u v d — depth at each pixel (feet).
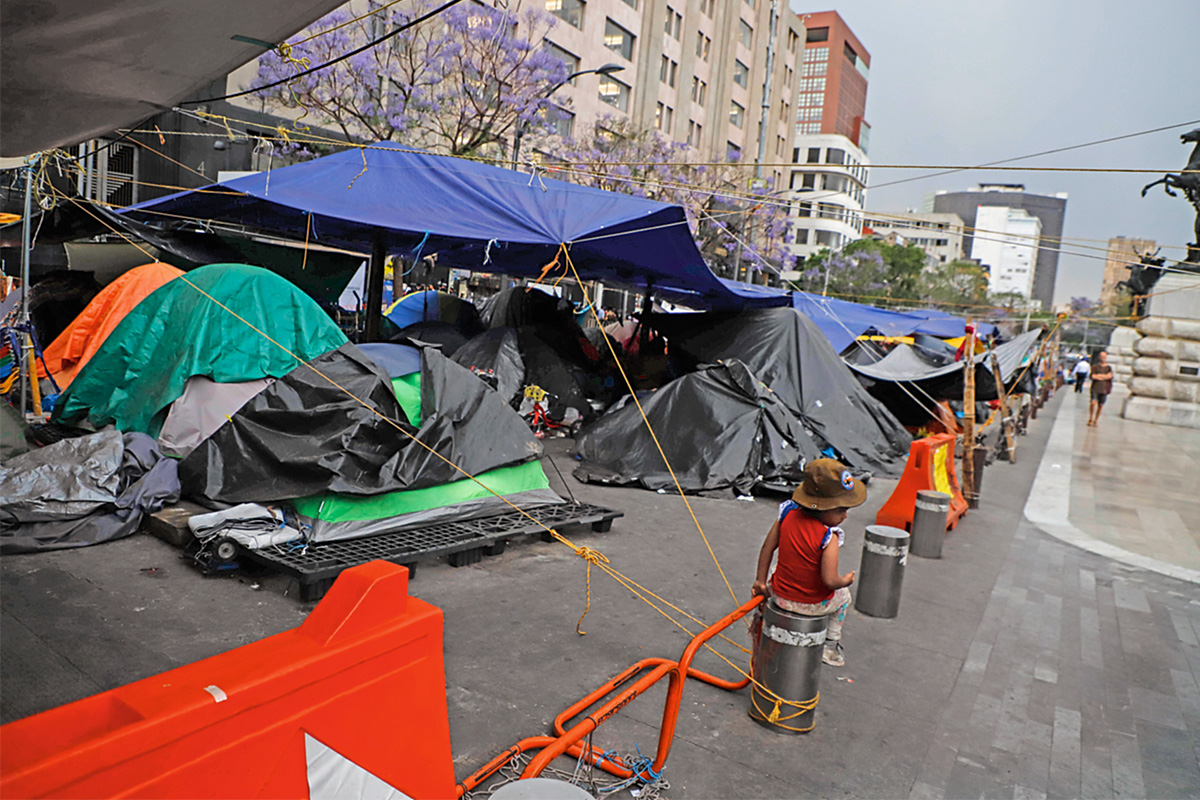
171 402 23.79
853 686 15.35
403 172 36.83
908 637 18.25
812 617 12.92
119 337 26.40
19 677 12.40
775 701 13.10
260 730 5.72
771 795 11.34
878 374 49.90
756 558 23.53
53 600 15.51
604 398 47.85
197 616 15.52
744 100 190.39
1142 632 19.98
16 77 11.01
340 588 6.81
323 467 19.72
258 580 17.74
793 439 35.70
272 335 25.08
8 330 27.99
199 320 24.32
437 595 18.01
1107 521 34.01
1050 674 16.76
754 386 35.55
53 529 18.51
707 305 65.31
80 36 9.67
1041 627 19.72
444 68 65.82
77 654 13.41
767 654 13.21
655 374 49.21
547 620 17.10
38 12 8.83
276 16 9.78
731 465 33.27
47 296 37.81
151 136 67.05
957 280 275.59
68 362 30.35
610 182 86.17
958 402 50.85
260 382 24.72
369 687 6.64
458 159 38.81
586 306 66.44
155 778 5.01
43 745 4.88
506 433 24.27
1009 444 50.93
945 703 14.93
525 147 80.84
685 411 35.22
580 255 46.16
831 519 12.74
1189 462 54.24
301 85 57.47
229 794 5.51
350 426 20.88
